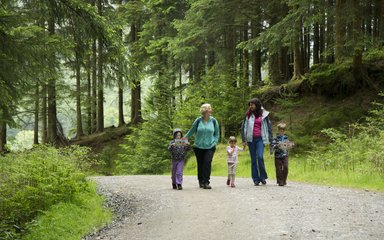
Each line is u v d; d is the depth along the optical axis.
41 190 7.75
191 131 10.01
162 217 6.92
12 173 8.69
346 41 15.82
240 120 22.02
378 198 7.94
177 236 5.65
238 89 22.47
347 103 18.83
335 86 19.50
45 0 9.76
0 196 7.66
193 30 22.41
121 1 33.84
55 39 9.54
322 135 17.75
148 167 21.97
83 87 31.91
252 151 10.28
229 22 22.39
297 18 16.42
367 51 20.42
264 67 35.09
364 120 17.47
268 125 10.20
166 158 22.05
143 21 32.16
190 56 25.67
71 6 9.80
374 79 19.06
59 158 10.87
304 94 20.73
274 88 22.33
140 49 29.83
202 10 21.05
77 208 7.70
